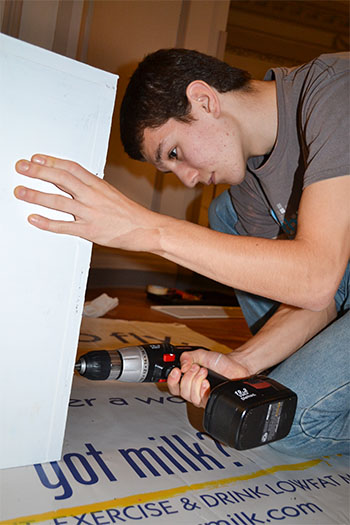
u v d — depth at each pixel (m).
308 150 0.99
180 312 2.38
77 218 0.83
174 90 1.03
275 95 1.15
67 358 0.90
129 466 0.96
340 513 0.92
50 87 0.79
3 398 0.85
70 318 0.88
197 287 3.22
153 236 0.86
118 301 2.41
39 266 0.84
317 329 1.26
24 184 0.80
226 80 1.09
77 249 0.87
